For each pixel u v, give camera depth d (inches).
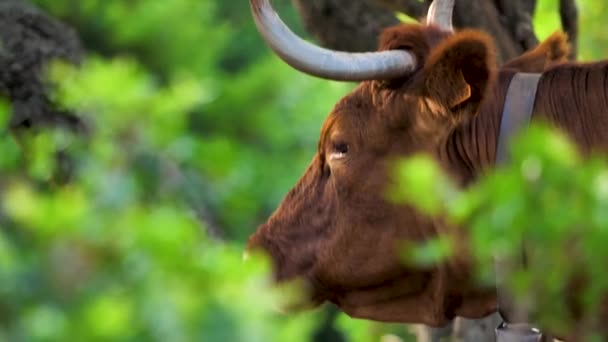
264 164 939.3
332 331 1056.8
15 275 222.5
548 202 281.9
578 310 358.0
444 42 372.2
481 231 287.7
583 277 339.0
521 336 362.3
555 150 280.1
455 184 387.2
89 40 1088.8
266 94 1123.9
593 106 384.2
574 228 286.0
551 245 290.4
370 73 385.7
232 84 1119.0
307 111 1133.1
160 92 292.0
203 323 223.6
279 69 1138.7
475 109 378.0
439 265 398.6
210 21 1212.5
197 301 225.9
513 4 505.0
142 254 231.1
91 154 274.1
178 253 233.1
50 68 522.6
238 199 312.7
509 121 384.8
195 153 290.4
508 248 287.3
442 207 332.5
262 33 382.9
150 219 234.4
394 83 395.2
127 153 279.7
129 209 242.5
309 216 417.7
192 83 338.3
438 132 387.5
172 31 1120.2
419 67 391.5
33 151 367.6
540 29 615.8
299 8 547.8
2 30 542.9
